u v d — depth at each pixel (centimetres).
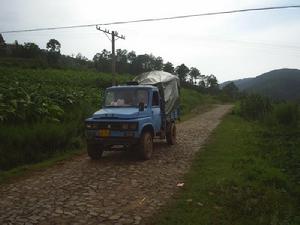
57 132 1296
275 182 906
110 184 859
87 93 2472
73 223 621
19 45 9969
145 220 640
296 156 1313
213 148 1367
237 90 12238
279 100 4141
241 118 3319
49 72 4694
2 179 920
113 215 660
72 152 1278
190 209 695
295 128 2483
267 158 1255
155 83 1338
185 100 4781
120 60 11762
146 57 12050
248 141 1588
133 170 1001
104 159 1168
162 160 1140
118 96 1208
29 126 1329
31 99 1603
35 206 704
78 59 12362
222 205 723
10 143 1147
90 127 1096
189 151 1311
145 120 1127
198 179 903
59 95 1867
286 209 746
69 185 853
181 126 2216
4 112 1321
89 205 711
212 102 7506
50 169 1032
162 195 778
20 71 4225
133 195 777
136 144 1109
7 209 687
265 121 2866
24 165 1099
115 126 1067
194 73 14200
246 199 753
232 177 900
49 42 11781
